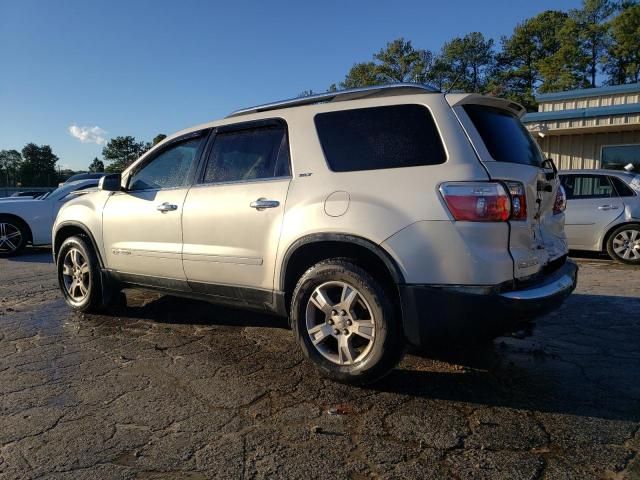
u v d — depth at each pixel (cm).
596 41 4366
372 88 354
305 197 343
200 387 337
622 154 1327
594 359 380
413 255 298
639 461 244
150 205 444
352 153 339
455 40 5219
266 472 241
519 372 356
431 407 304
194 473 241
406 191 307
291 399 317
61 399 321
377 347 313
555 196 369
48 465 248
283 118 378
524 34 5100
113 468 245
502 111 361
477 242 289
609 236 806
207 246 400
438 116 317
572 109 1317
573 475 234
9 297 631
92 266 504
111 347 421
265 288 368
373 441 266
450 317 293
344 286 326
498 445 260
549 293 305
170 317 512
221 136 416
